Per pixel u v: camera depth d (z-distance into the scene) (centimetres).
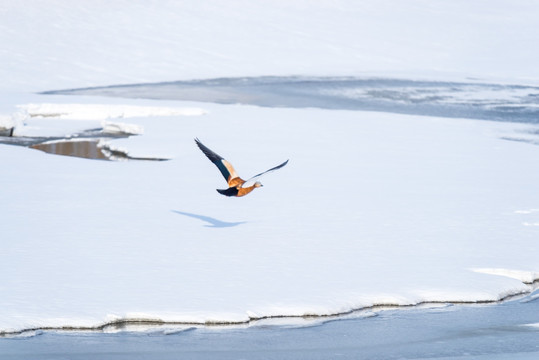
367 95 5869
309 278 1673
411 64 7938
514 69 7644
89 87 6188
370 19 9512
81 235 1925
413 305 1593
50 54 7338
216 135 3684
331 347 1381
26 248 1798
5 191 2381
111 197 2359
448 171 2967
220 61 7588
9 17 8462
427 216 2233
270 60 7775
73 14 8806
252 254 1820
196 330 1436
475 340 1425
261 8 9638
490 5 10244
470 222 2180
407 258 1836
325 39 8662
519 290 1700
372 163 3089
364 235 2014
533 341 1427
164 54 7669
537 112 5125
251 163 2995
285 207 2292
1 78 6400
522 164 3173
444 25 9394
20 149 3169
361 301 1573
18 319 1403
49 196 2342
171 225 2052
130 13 9006
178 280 1625
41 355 1294
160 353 1329
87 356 1298
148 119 4194
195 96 5606
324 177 2767
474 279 1714
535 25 9438
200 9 9388
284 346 1377
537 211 2330
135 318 1451
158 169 2847
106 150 3341
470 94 5997
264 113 4581
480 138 3888
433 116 4853
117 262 1725
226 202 2339
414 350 1374
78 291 1541
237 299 1540
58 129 3928
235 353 1342
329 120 4359
